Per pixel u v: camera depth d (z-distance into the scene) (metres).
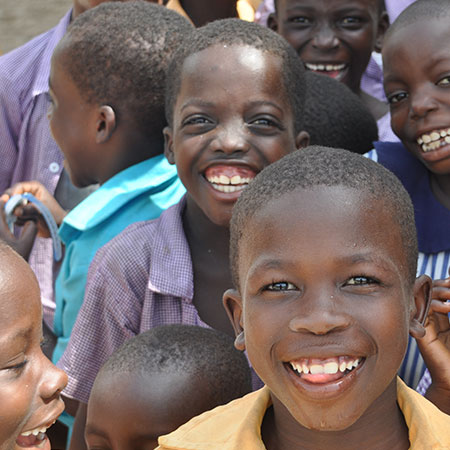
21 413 0.96
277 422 1.01
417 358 1.26
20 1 2.99
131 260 1.33
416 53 1.26
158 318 1.32
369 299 0.93
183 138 1.28
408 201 0.98
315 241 0.92
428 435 0.95
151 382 1.15
